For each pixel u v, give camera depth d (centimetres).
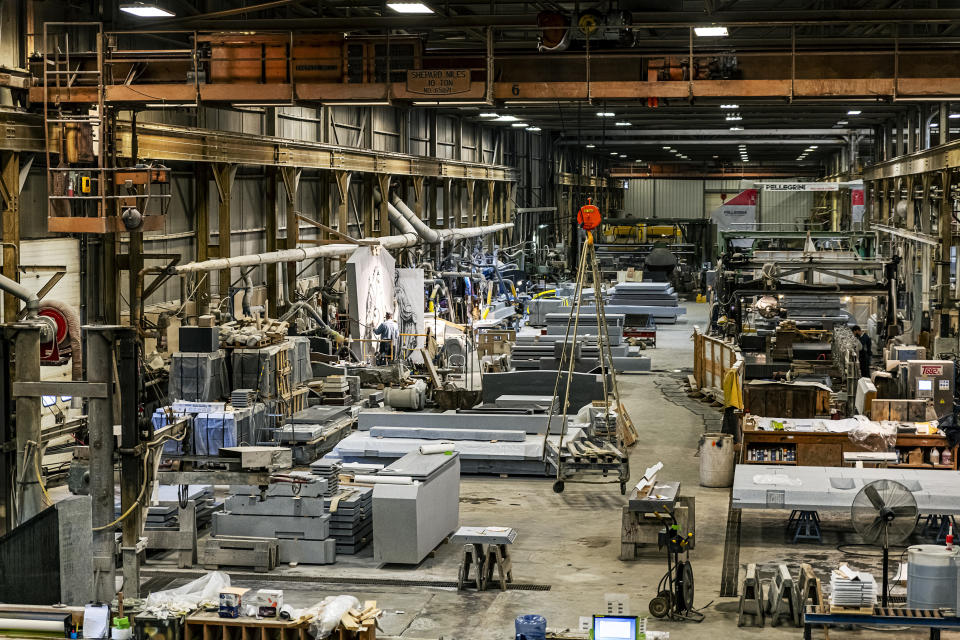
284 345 2284
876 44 2152
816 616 1162
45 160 2253
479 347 3566
